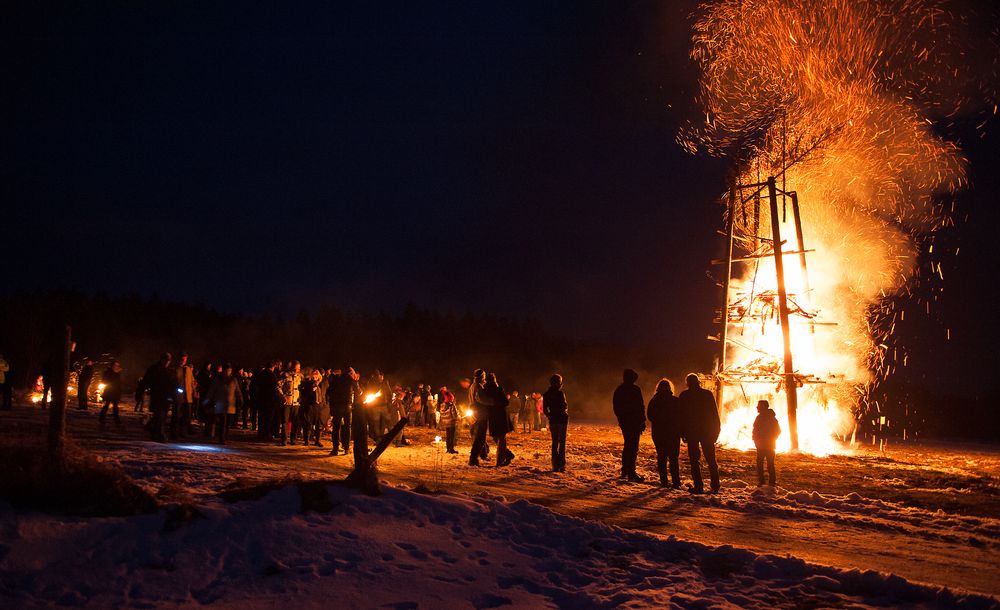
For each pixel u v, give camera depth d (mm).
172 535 6215
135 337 72938
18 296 50375
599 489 11984
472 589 5992
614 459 17422
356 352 81312
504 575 6367
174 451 13688
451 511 7727
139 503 6645
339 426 15992
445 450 17984
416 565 6336
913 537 8828
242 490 7484
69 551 5805
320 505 7125
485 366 75188
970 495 12625
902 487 13469
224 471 11227
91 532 6059
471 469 14102
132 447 13805
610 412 60156
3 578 5387
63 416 7305
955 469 18375
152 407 15836
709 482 13227
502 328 80000
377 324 85562
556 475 13594
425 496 7918
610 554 7129
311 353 80750
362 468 7793
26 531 5895
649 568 6699
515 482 12461
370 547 6543
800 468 15938
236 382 17625
